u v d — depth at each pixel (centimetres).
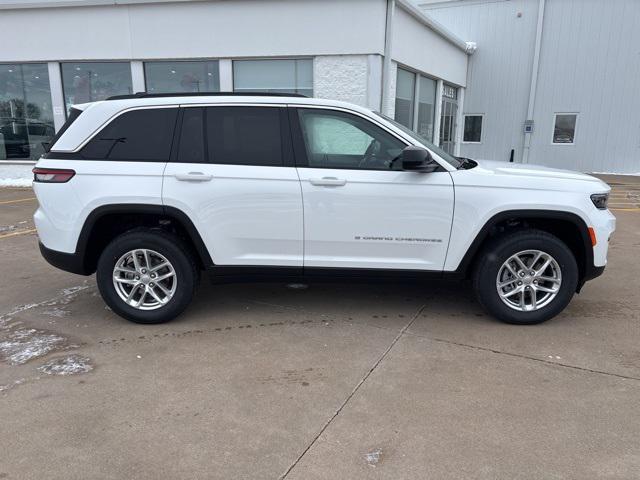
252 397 322
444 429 287
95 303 490
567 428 287
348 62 1061
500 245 412
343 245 416
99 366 363
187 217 411
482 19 1758
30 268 604
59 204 413
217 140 416
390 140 412
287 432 286
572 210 403
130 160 414
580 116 1692
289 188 407
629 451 268
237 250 422
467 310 465
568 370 353
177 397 322
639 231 805
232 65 1131
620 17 1582
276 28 1078
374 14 1024
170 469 256
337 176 405
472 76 1812
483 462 260
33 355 380
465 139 1880
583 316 448
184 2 1106
